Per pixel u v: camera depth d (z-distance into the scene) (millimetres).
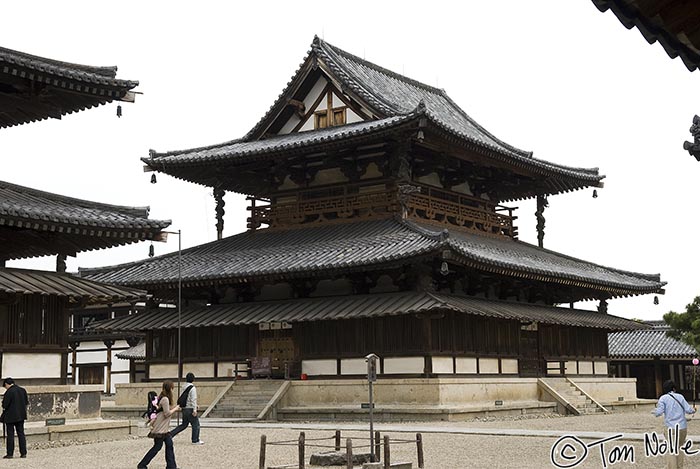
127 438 34906
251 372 49688
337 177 54719
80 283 34594
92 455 28469
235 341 50750
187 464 25969
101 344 97062
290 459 27078
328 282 50875
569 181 61250
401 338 45594
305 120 56250
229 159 53875
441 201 54625
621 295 62500
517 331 51969
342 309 46656
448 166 55781
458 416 43000
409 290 47469
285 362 49188
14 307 32438
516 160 55094
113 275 54094
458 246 44094
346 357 47156
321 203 54562
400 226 49625
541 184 61781
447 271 43375
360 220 53031
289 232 55188
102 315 96375
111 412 53031
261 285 53375
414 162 53688
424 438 33031
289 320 47281
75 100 34688
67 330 34438
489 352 49156
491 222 58938
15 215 30547
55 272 34906
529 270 49719
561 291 59906
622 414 50938
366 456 25203
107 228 33219
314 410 45844
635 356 80188
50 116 35094
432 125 48062
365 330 46812
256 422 43812
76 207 34844
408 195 50688
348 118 54469
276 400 46344
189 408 31656
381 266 45312
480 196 59969
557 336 55500
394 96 58781
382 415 44125
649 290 61781
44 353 33406
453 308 43844
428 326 44781
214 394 49375
